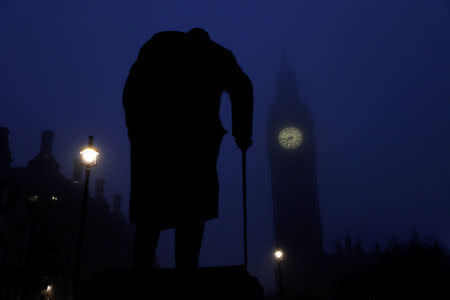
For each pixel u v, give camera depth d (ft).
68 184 141.59
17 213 109.60
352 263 271.69
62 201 135.03
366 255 269.44
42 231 122.01
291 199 327.67
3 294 95.04
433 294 181.06
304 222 318.65
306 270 294.25
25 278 103.04
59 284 118.52
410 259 193.26
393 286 192.44
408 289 187.52
